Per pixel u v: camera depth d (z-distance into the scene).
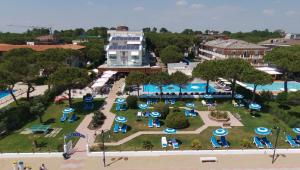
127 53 102.06
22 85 87.62
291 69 73.44
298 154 41.25
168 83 67.62
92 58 120.50
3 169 37.12
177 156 40.56
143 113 58.97
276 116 57.44
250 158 39.94
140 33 126.12
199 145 42.47
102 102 68.56
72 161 39.16
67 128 51.31
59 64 73.19
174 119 50.78
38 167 37.56
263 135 47.66
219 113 56.25
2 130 48.22
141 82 67.69
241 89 74.56
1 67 61.62
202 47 142.75
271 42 154.25
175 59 116.56
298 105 64.06
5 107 62.66
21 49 95.00
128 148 42.78
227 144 43.41
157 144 44.19
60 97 70.44
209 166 37.72
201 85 88.31
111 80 91.44
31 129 49.25
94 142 45.00
